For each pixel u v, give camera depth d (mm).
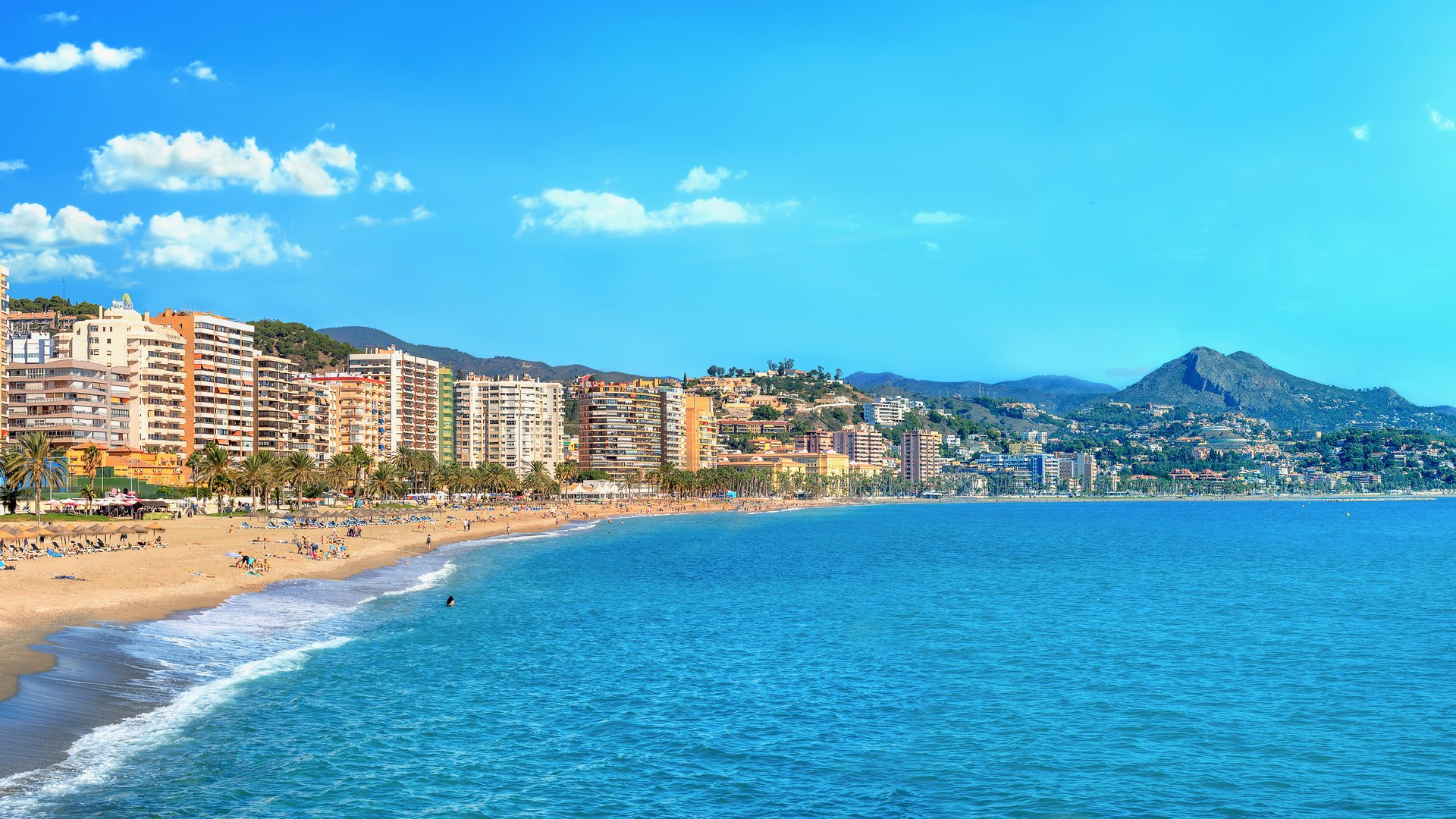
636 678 69688
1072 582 135250
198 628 79188
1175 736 57281
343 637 80438
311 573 123688
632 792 47281
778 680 69750
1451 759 53406
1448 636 88938
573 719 58844
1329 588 126938
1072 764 52250
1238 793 48531
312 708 58375
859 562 167375
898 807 46312
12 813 40906
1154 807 46781
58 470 179000
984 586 129125
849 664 75750
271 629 82188
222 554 126938
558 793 46875
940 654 79938
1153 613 103625
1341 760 53312
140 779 45438
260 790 45312
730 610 103562
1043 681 70312
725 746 54312
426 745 52812
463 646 79000
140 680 61156
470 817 43719
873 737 56438
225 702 58094
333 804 44344
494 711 59750
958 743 55469
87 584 94438
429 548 178625
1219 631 91750
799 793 47688
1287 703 64562
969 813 45781
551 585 124125
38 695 55094
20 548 118125
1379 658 78938
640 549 191250
